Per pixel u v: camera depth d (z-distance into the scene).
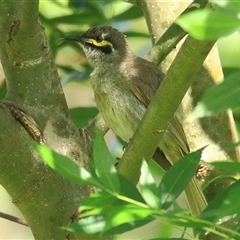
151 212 5.62
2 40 8.84
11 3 8.79
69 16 13.47
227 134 11.66
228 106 5.36
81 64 14.88
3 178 8.75
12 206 15.92
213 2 5.06
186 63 7.39
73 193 8.98
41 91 9.03
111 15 13.79
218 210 5.84
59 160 5.82
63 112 9.18
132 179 8.55
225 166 6.11
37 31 8.62
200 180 11.15
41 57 8.91
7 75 8.99
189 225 5.65
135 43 17.02
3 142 8.59
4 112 8.73
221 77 11.91
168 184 6.23
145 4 12.69
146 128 8.23
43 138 8.95
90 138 9.51
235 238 5.79
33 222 9.08
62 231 8.98
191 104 11.85
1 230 15.77
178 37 11.52
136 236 12.38
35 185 8.80
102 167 5.91
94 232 6.02
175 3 12.56
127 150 8.49
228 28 4.95
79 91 16.84
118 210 5.63
